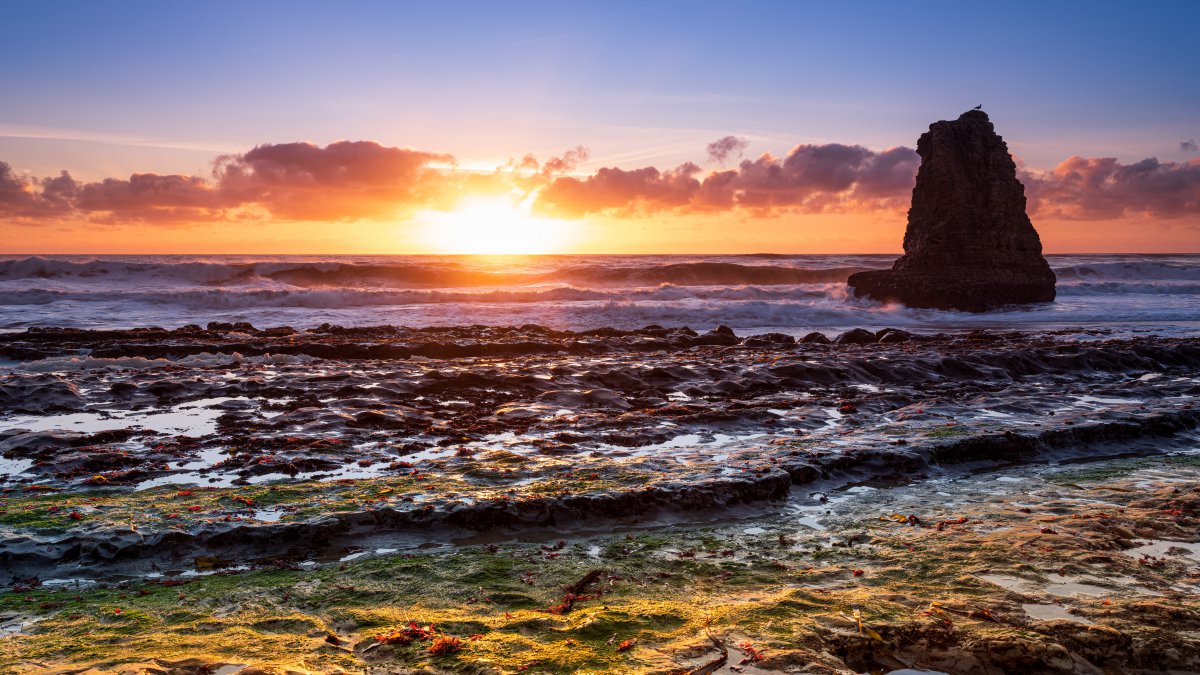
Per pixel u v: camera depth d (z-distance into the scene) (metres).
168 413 16.66
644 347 29.56
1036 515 10.12
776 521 10.27
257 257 149.12
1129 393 20.05
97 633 6.30
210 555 8.60
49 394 17.64
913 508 10.80
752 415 16.50
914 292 52.91
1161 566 8.05
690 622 6.48
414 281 66.12
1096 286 65.12
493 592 7.43
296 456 12.91
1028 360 25.56
